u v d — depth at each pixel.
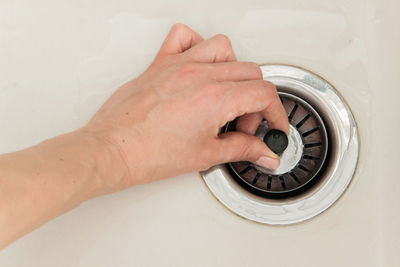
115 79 0.56
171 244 0.50
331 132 0.54
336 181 0.51
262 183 0.55
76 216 0.51
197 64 0.48
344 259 0.48
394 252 0.48
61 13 0.58
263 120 0.57
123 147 0.43
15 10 0.58
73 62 0.57
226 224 0.50
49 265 0.50
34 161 0.36
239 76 0.48
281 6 0.55
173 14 0.56
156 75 0.49
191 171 0.48
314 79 0.54
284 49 0.55
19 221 0.33
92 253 0.50
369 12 0.53
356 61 0.53
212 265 0.49
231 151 0.47
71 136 0.42
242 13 0.55
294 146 0.55
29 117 0.56
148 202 0.51
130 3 0.57
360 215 0.49
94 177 0.39
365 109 0.52
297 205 0.51
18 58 0.58
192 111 0.44
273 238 0.49
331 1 0.54
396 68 0.51
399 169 0.49
